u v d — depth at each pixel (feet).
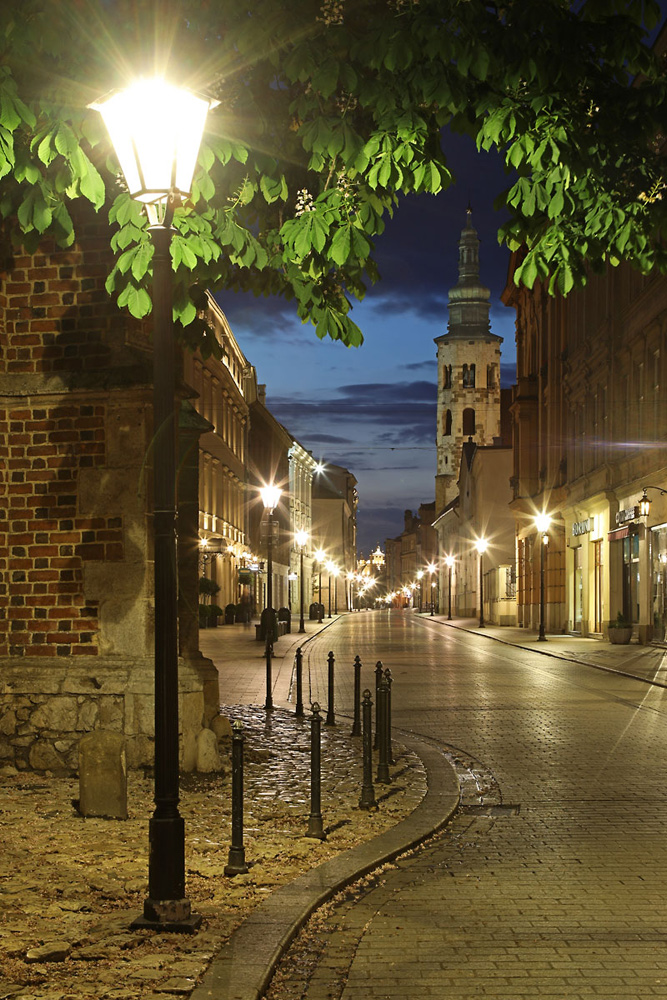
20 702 38.40
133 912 21.45
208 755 38.73
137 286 28.25
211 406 184.96
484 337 416.26
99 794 30.73
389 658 110.83
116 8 25.90
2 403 39.11
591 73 27.02
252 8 25.67
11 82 23.95
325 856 27.02
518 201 28.81
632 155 28.81
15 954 18.88
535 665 100.12
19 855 26.23
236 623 199.11
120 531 38.52
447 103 25.43
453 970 19.20
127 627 38.40
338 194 27.71
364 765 33.27
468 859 27.61
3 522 39.22
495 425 416.26
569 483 159.02
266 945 19.60
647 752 45.96
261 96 27.73
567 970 19.17
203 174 26.66
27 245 28.78
